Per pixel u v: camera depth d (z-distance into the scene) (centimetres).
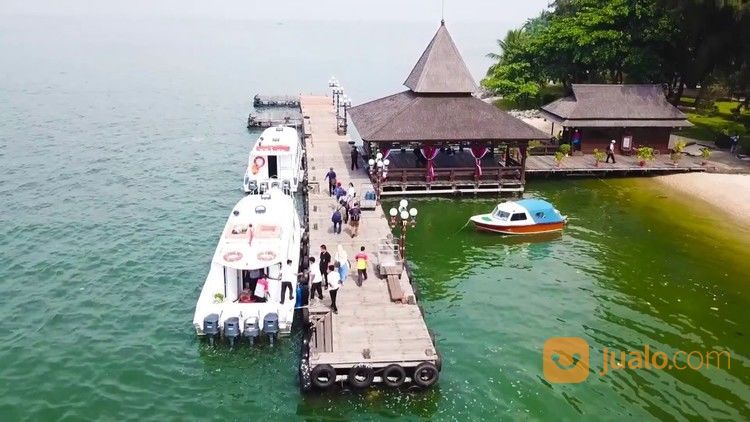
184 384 2541
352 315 2806
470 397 2470
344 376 2452
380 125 4697
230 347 2788
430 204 4738
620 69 7531
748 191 4881
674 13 6166
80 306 3148
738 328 3009
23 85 10625
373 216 4066
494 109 4888
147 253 3803
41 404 2398
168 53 18962
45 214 4422
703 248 3956
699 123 7138
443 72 4841
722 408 2419
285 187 4809
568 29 7738
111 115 8156
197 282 3438
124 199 4803
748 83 5812
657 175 5397
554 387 2541
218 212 4572
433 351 2525
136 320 3025
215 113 8531
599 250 3947
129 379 2564
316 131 6550
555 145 5875
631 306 3228
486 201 4819
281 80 12631
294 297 2930
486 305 3234
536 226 4162
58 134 6931
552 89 9525
